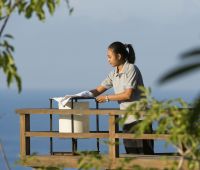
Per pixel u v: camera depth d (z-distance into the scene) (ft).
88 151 27.61
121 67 42.24
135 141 42.98
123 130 42.47
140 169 26.55
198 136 25.57
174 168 26.76
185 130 25.39
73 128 44.65
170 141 26.02
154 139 41.29
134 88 41.75
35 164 43.70
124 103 42.27
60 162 43.75
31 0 24.26
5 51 23.35
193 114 13.07
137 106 26.91
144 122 26.02
